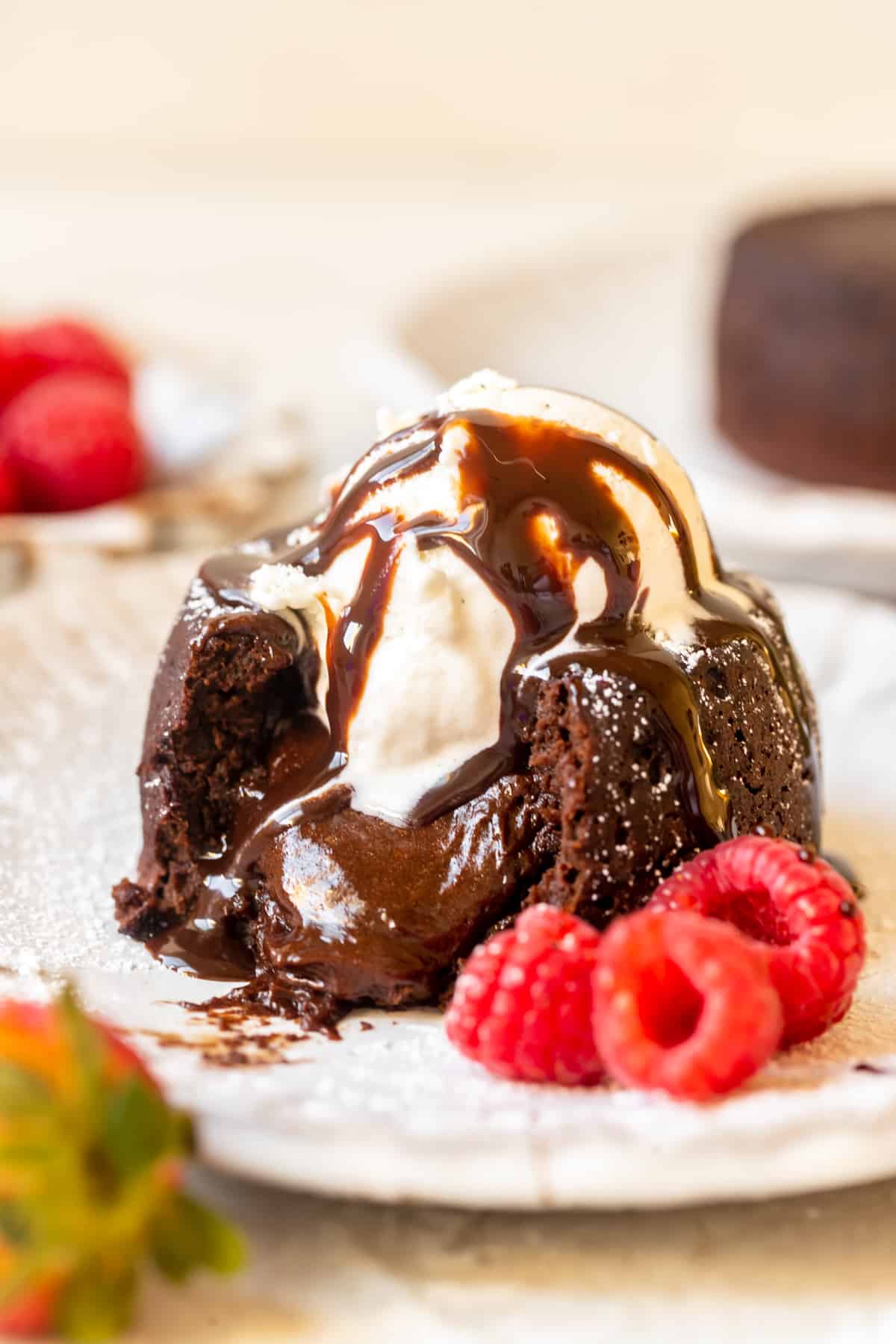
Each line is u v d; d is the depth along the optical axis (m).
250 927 0.40
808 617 0.48
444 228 0.87
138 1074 0.34
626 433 0.40
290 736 0.41
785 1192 0.35
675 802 0.39
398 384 0.56
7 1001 0.36
